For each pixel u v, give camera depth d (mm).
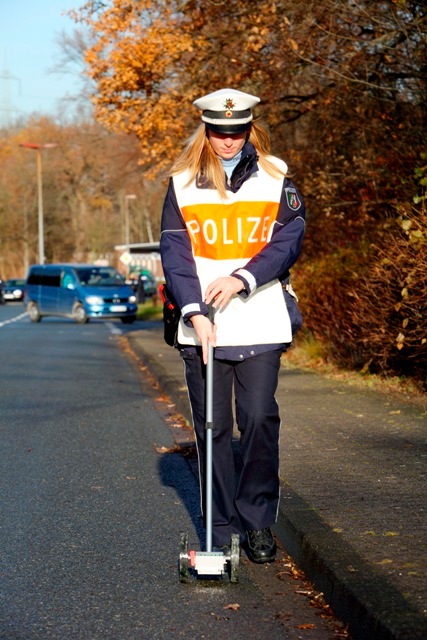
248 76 15266
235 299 4629
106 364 16891
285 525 5066
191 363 4715
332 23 13164
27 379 14148
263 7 13266
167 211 4629
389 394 9898
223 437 4723
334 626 3957
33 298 33875
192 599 4359
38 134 84312
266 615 4121
